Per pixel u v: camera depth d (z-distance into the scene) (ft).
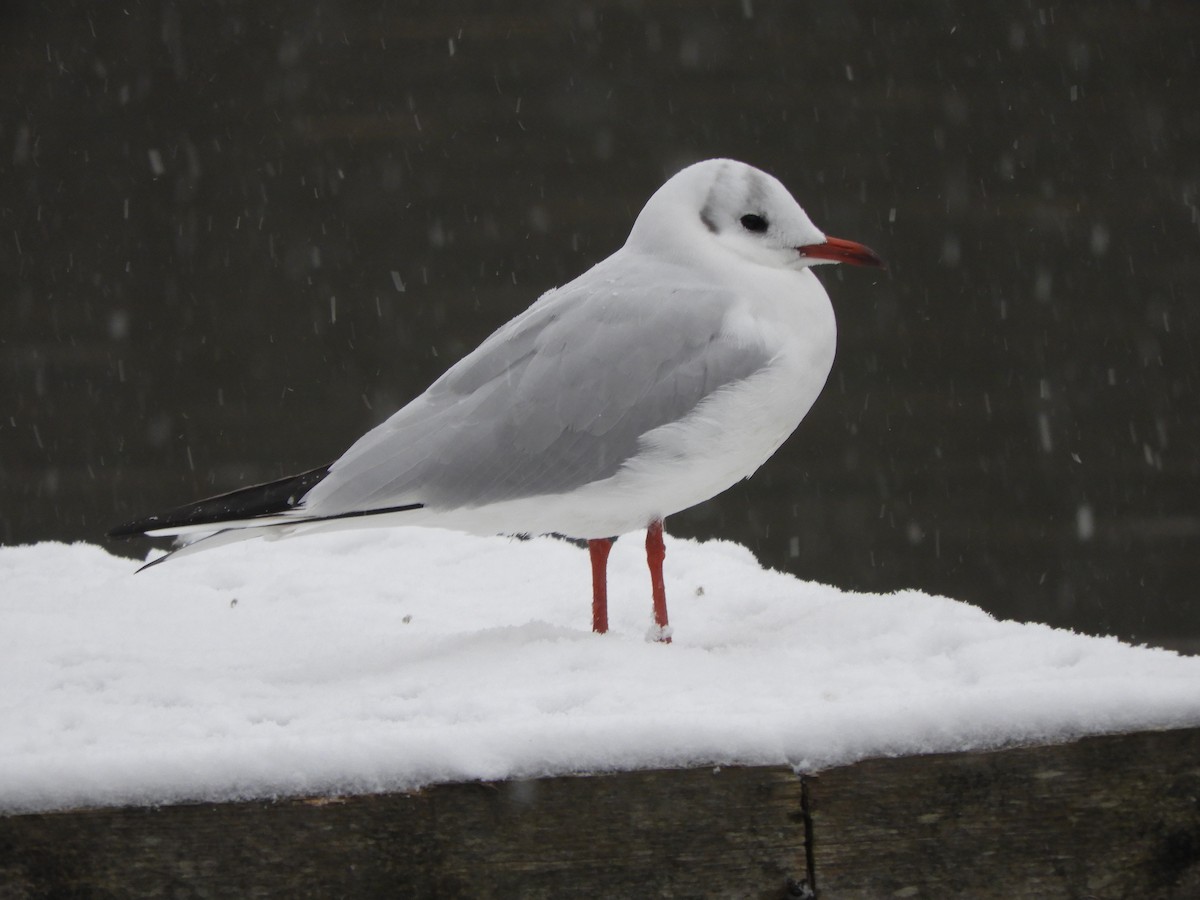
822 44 48.39
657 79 48.24
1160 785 14.96
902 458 45.96
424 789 14.37
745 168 22.47
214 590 25.07
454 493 21.06
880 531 45.24
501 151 48.08
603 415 21.03
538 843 14.52
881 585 44.91
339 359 47.24
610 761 14.55
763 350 21.39
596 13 48.47
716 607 23.45
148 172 48.70
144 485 46.26
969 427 46.16
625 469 21.11
